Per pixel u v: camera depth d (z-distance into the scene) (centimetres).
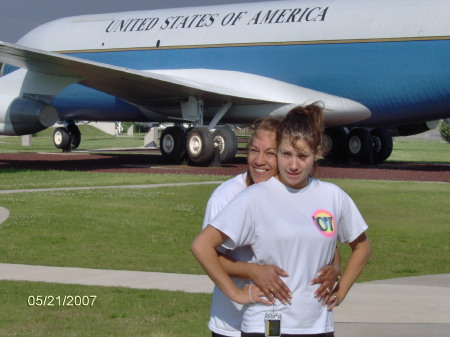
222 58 3069
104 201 1886
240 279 452
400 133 3638
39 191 2109
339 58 2800
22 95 3023
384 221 1614
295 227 434
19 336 727
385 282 1014
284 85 2933
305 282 436
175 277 1028
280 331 434
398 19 2680
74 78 2936
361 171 2939
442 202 1917
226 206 441
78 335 729
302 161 437
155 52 3234
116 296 899
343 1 2862
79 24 3497
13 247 1255
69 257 1182
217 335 458
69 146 4247
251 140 475
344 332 737
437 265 1159
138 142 6341
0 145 5391
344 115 2848
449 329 749
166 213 1692
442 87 2620
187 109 3106
